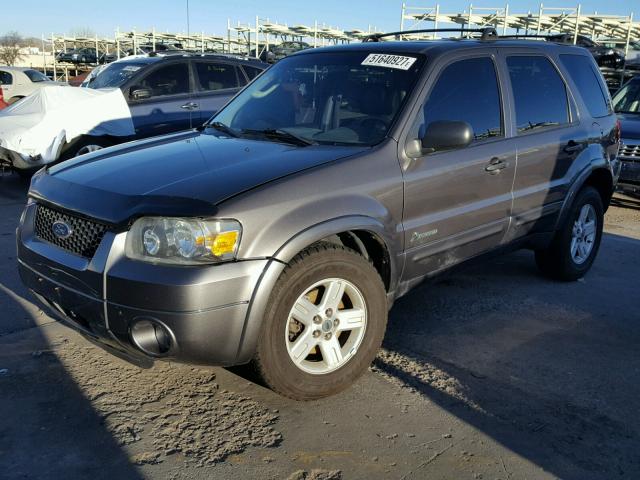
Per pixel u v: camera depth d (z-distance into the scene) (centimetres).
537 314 455
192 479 265
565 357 387
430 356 384
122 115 848
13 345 383
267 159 332
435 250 380
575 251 522
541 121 461
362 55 418
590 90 529
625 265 584
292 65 451
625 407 330
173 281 269
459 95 399
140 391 335
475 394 340
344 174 325
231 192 289
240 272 278
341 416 316
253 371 307
